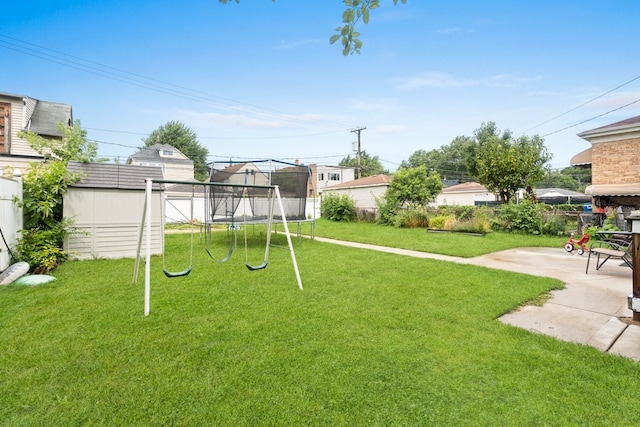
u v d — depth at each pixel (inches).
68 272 215.3
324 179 1551.4
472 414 76.2
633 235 134.0
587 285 189.3
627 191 402.0
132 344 110.0
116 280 194.4
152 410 77.0
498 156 743.7
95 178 278.1
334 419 74.6
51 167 251.3
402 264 245.3
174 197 613.3
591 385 87.4
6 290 172.4
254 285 185.6
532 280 195.3
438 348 108.1
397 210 625.9
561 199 1221.1
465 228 463.2
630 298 134.4
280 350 106.3
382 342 112.4
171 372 93.0
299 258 273.1
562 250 319.6
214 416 75.3
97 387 85.7
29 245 222.7
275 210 363.6
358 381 88.9
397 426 72.4
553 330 125.6
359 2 91.3
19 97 436.5
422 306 149.7
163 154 1373.0
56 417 74.4
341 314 139.0
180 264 247.1
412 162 2394.2
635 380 89.7
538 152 757.9
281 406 78.7
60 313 138.3
